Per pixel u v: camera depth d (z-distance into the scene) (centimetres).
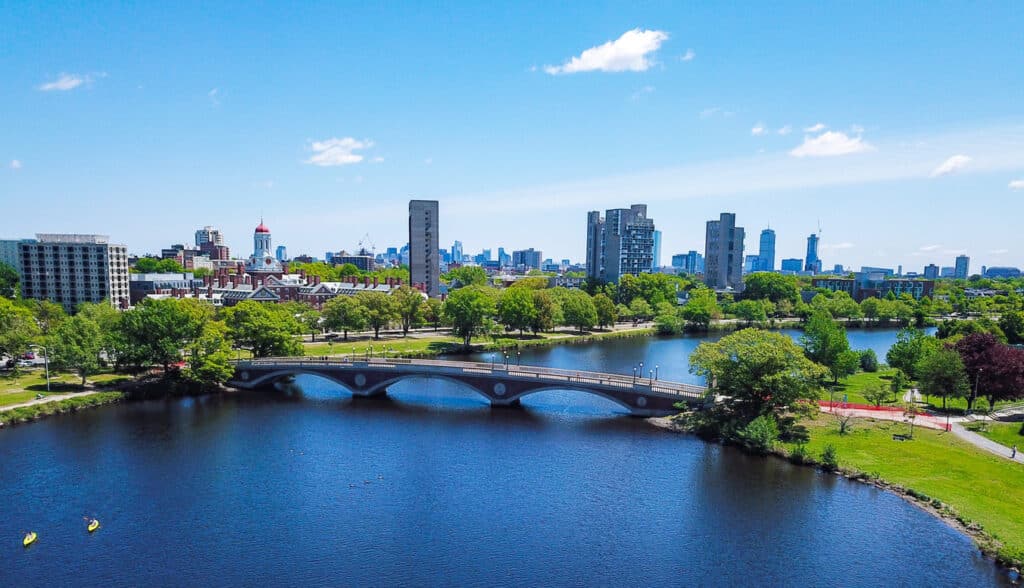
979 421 9356
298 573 5444
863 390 10944
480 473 7756
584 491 7200
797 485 7306
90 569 5472
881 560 5672
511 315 19500
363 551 5822
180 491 7125
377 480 7519
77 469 7750
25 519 6388
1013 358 9950
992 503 6569
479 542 6012
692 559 5725
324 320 18662
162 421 9944
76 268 19962
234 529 6216
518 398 11150
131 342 11725
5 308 12500
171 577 5366
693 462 8100
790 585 5319
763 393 9181
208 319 12925
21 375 11994
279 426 9744
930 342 13225
